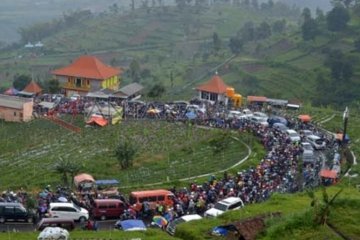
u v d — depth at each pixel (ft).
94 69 551.59
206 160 334.65
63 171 290.56
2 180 291.99
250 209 195.42
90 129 400.26
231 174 293.43
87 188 265.95
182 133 391.45
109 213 219.41
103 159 336.90
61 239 167.32
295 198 213.25
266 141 357.82
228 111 442.50
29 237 171.94
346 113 360.69
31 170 312.29
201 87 504.43
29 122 420.36
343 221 142.00
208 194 238.68
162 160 336.29
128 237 174.19
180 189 261.03
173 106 451.12
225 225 165.89
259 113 435.94
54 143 369.91
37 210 212.64
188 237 173.88
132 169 317.63
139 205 224.33
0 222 202.28
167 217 212.02
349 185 266.57
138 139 378.73
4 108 426.92
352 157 338.34
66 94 540.52
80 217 211.20
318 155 339.57
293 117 449.89
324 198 149.28
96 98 465.88
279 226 144.77
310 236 137.39
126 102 463.01
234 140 372.58
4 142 371.15
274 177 273.54
